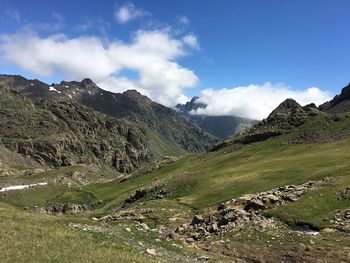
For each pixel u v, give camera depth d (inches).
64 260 1279.5
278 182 3634.4
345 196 2628.0
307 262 1806.1
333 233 2178.9
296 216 2471.7
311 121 7081.7
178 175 5969.5
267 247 2018.9
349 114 6811.0
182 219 3051.2
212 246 2098.9
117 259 1355.8
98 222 1942.7
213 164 6299.2
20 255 1273.4
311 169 3878.0
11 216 1840.6
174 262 1521.9
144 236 1839.3
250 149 6658.5
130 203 5369.1
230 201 3016.7
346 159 4114.2
